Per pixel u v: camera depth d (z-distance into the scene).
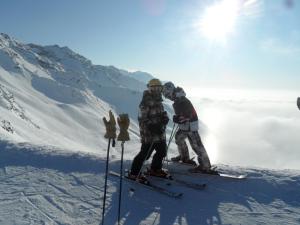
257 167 5.32
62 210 3.89
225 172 4.98
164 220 3.70
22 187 4.49
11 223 3.58
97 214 3.81
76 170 5.02
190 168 5.02
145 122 4.43
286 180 4.59
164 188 4.45
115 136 3.53
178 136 4.98
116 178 4.70
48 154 5.53
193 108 4.82
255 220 3.69
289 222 3.64
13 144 5.98
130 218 3.74
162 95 4.79
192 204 4.06
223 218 3.74
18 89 120.94
